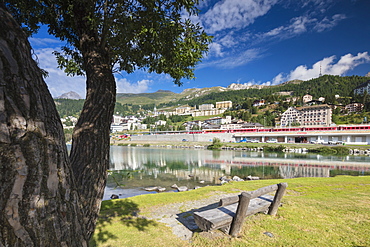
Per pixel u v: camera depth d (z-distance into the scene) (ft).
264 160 104.58
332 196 23.80
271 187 14.89
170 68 14.87
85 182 7.60
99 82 8.96
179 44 12.81
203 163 94.73
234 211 14.42
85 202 7.38
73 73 17.11
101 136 8.45
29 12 11.37
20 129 3.90
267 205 16.12
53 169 4.44
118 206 22.00
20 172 3.81
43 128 4.35
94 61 9.25
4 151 3.67
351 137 175.73
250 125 346.54
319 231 14.03
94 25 8.73
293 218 16.28
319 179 37.58
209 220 12.67
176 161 101.45
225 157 118.93
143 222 17.25
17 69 4.08
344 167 81.51
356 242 12.57
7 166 3.68
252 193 12.79
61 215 4.48
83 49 9.60
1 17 4.10
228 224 13.38
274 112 479.41
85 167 7.79
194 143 238.68
